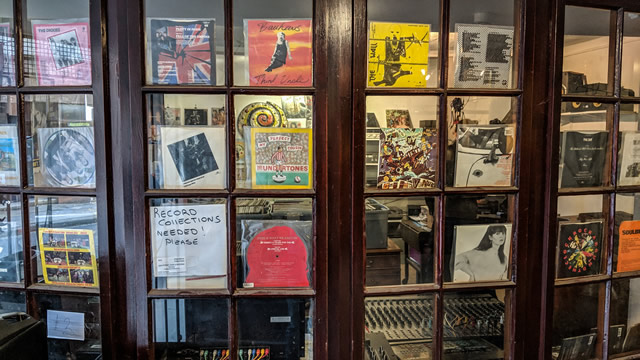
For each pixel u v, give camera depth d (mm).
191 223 1154
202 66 1136
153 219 1148
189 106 1140
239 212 1166
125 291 1179
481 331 1281
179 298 1153
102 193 1143
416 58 1171
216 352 1214
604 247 1315
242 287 1182
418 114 1183
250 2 1223
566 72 1240
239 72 1137
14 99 1165
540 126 1209
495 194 1214
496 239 1238
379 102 1166
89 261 1198
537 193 1227
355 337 1176
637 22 1257
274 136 1140
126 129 1131
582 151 1260
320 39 1104
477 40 1195
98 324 1224
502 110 1217
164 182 1145
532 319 1258
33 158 1188
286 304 1216
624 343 1357
